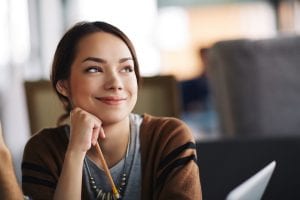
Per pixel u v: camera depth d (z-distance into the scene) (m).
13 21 3.90
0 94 3.73
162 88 1.81
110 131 1.00
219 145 1.30
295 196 1.26
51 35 4.68
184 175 0.99
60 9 5.10
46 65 4.52
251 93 2.35
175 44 5.89
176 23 5.88
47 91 1.84
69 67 0.99
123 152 1.03
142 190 1.03
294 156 1.26
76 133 0.97
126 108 0.98
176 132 1.05
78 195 0.95
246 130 2.38
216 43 2.38
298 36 2.36
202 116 4.71
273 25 5.76
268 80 2.35
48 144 1.08
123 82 0.97
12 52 3.87
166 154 1.03
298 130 2.38
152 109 1.82
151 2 5.72
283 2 5.63
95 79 0.96
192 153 1.03
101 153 0.98
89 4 5.38
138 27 5.66
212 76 2.51
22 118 3.89
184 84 4.73
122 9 5.53
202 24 5.90
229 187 1.26
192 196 0.97
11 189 0.89
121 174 1.02
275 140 1.29
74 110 0.98
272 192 1.26
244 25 5.86
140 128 1.06
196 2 5.84
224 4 5.89
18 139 3.82
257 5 5.80
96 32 0.97
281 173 1.26
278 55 2.33
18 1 4.00
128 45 0.98
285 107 2.37
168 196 0.97
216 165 1.28
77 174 0.96
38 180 1.04
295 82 2.35
